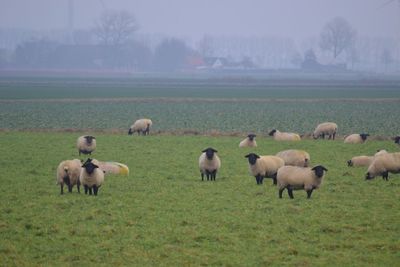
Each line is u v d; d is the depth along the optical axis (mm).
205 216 68500
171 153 123375
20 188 85188
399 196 79375
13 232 62344
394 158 90688
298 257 54875
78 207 72812
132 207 73125
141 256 54906
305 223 65500
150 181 91312
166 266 52562
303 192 82375
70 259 54344
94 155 120000
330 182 89812
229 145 137500
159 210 71562
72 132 169875
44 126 192500
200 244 58531
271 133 151500
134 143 140875
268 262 53375
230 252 56219
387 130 185500
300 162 92375
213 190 84000
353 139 143750
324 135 160500
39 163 108312
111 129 183750
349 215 68750
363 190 83625
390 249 56906
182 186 87188
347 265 52688
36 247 57625
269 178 94562
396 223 65375
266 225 64750
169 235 61188
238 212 70375
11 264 52906
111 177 94500
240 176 96250
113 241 59250
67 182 81562
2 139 146250
